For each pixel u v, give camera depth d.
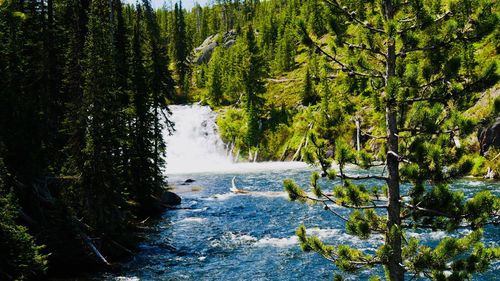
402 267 8.32
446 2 8.30
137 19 46.75
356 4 9.03
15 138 22.80
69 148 24.19
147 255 25.58
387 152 8.63
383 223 9.00
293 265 23.86
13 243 15.84
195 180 60.25
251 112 89.12
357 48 9.22
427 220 8.75
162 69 42.12
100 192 23.73
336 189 9.31
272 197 44.31
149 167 40.22
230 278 22.02
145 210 36.47
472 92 8.13
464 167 8.00
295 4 129.62
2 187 17.25
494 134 49.47
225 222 34.00
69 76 27.50
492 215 8.09
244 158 87.50
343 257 9.02
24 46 30.17
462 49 8.21
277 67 117.81
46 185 25.12
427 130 8.25
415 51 8.80
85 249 22.81
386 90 8.03
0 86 23.69
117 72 34.03
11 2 25.86
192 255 25.86
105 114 24.27
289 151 84.62
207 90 108.75
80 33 30.47
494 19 7.66
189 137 90.25
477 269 8.00
